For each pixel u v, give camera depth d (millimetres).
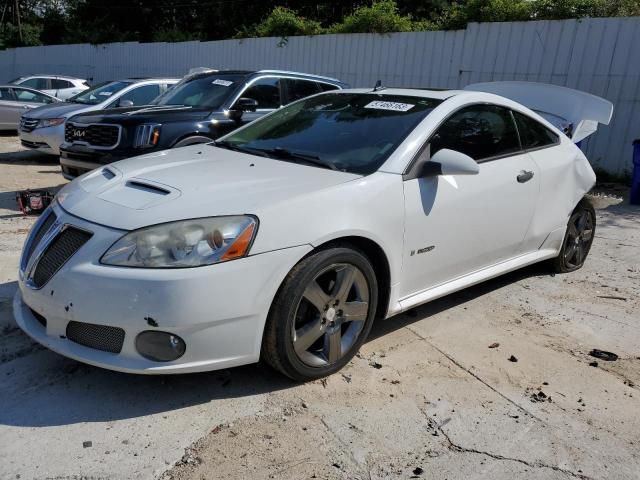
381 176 3414
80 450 2594
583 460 2734
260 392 3117
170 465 2535
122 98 10219
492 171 4102
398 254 3484
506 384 3363
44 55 25672
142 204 2965
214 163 3676
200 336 2766
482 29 11383
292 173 3422
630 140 9883
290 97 7965
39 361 3307
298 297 2984
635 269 5594
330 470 2561
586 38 10117
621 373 3570
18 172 9383
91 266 2764
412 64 12664
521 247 4582
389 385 3268
